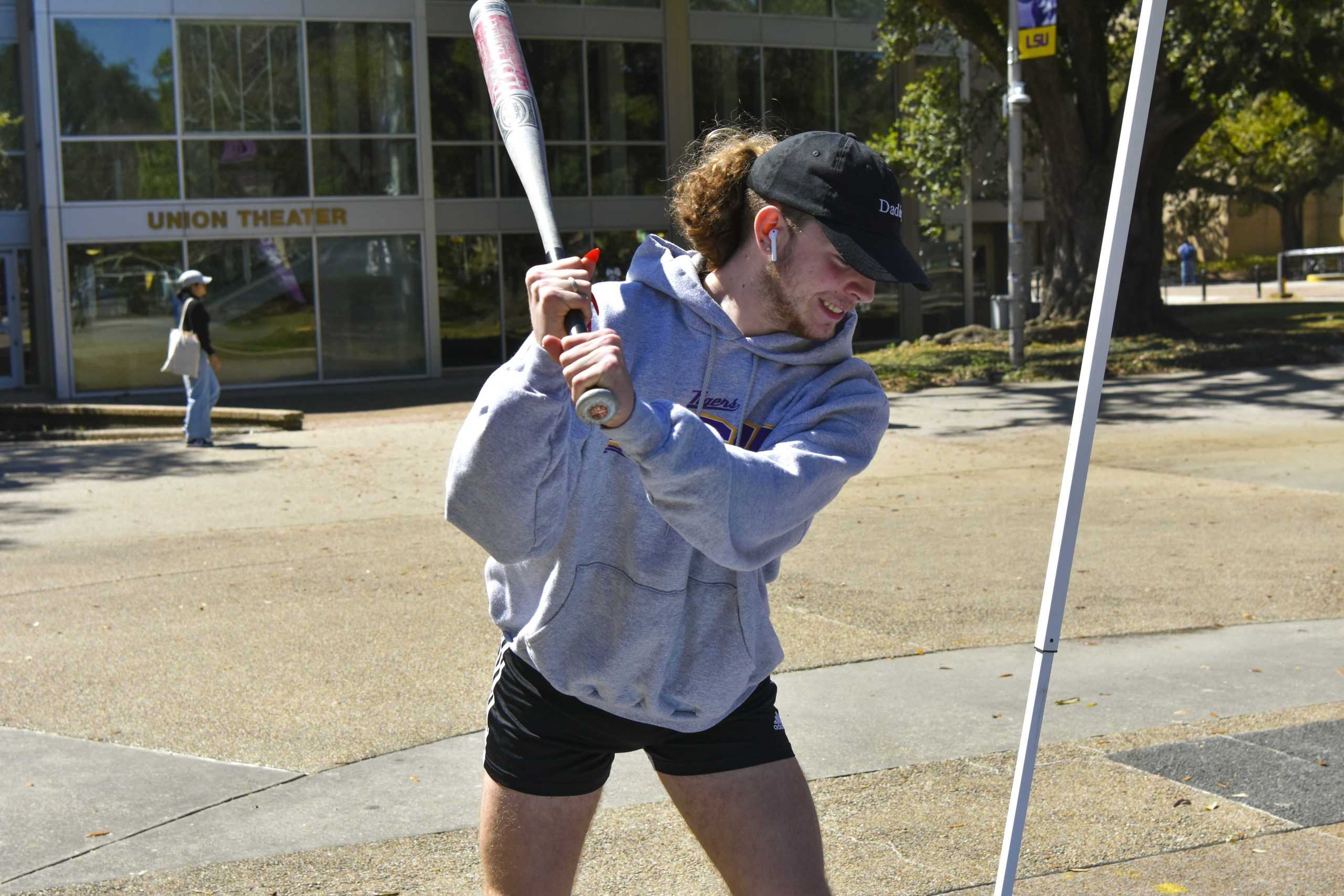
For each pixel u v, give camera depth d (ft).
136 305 75.92
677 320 7.29
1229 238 212.23
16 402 73.77
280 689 17.75
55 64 73.51
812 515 7.02
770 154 6.95
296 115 77.71
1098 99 81.35
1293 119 148.66
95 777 14.42
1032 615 21.48
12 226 81.41
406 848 12.51
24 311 82.43
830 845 12.60
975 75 109.40
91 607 22.82
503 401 6.38
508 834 7.56
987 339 78.13
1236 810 13.37
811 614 21.59
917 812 13.38
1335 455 39.34
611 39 87.35
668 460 6.04
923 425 49.57
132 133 75.00
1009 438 45.57
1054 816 13.24
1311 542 27.04
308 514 32.96
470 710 16.78
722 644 7.32
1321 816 13.20
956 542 27.76
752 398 7.23
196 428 47.91
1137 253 80.02
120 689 17.78
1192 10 68.74
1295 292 138.00
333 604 22.86
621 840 12.73
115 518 32.83
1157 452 41.27
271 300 78.18
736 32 90.22
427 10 83.76
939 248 100.83
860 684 17.71
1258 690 17.37
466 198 85.35
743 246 7.16
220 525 31.60
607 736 7.45
